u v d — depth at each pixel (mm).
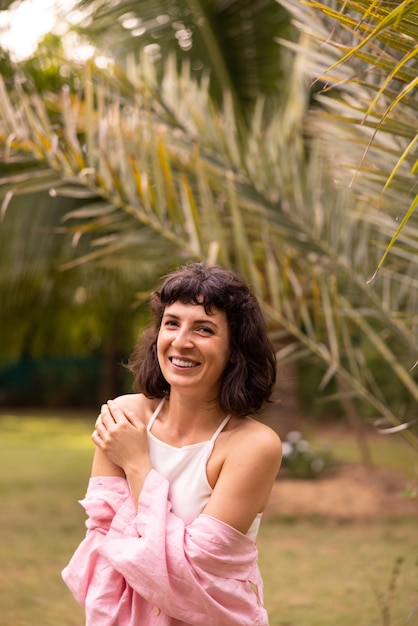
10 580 5383
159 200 4445
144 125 4836
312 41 4832
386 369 10156
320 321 4480
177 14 6777
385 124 2910
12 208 6922
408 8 2025
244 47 7203
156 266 8359
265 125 7246
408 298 4445
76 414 20203
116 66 5270
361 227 4484
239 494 2176
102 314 12219
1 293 8297
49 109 5977
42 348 11219
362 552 6277
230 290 2248
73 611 4695
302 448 9797
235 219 4477
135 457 2258
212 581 2119
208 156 4871
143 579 2111
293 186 4660
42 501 8492
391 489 9047
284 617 4590
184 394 2254
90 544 2264
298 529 7191
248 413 2293
